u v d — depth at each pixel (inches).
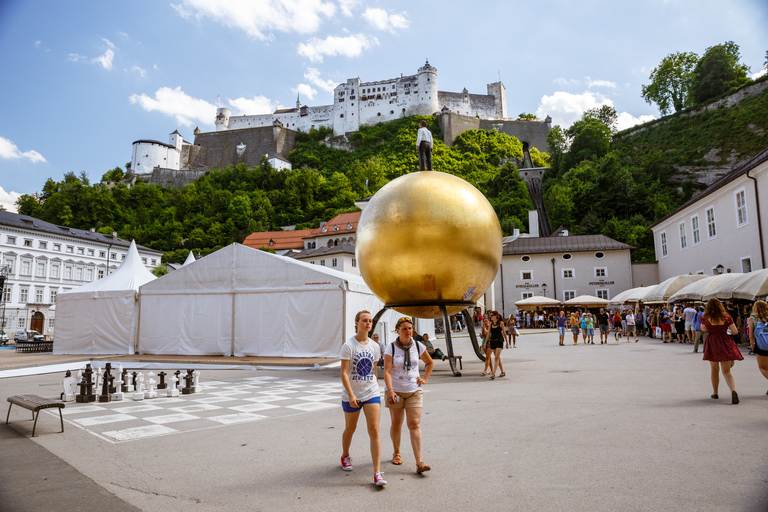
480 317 1702.8
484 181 4488.2
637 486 160.6
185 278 738.2
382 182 5007.4
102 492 168.4
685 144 3489.2
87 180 5369.1
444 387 417.4
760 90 3302.2
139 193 4891.7
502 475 176.4
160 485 175.2
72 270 2593.5
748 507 140.3
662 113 4030.5
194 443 235.5
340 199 4753.9
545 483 166.4
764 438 215.5
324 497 159.3
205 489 170.2
